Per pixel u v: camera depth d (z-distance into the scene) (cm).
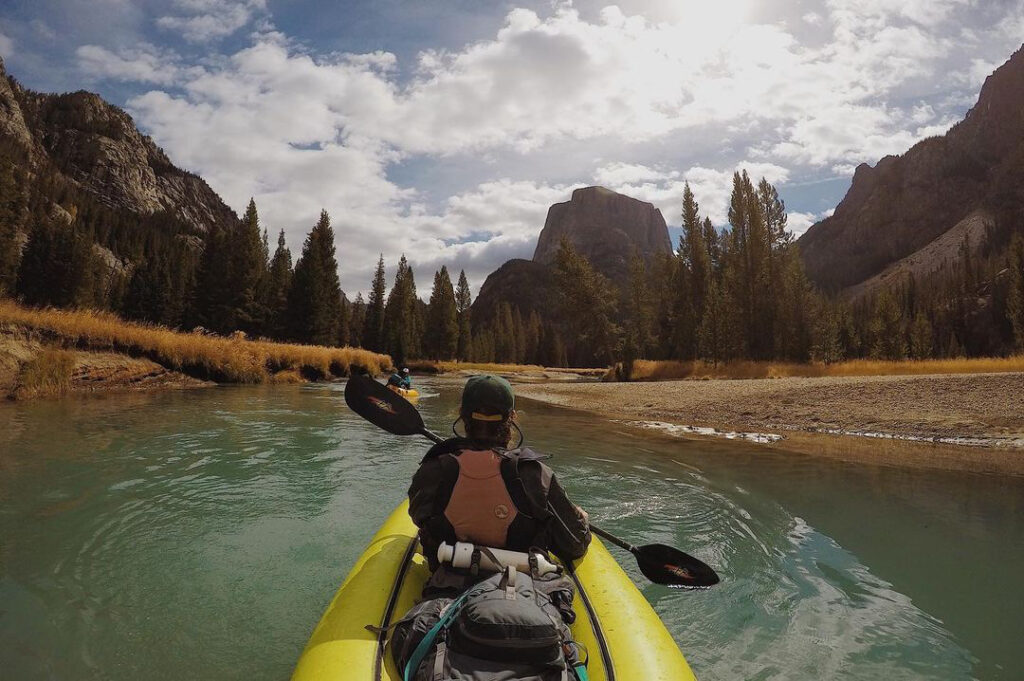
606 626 204
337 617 200
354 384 363
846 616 304
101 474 557
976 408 980
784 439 888
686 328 3722
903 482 598
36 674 238
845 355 6000
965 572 362
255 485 549
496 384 223
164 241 13688
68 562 358
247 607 307
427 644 160
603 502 524
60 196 13050
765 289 3192
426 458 216
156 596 317
